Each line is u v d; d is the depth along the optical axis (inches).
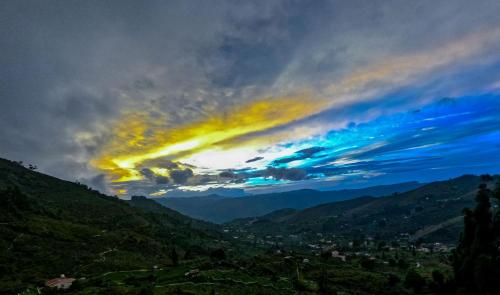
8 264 4530.0
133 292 3472.0
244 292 3823.8
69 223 7209.6
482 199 3469.5
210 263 5216.5
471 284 3233.3
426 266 6614.2
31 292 3636.8
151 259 6190.9
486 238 3302.2
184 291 3602.4
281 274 5147.6
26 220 6378.0
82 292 3506.4
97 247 6146.7
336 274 5265.8
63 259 5113.2
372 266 6392.7
